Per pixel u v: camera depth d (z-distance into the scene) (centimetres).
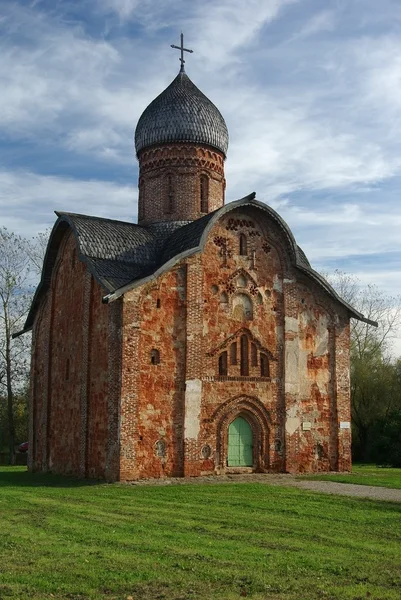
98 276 2444
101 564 993
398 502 1772
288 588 884
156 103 3225
